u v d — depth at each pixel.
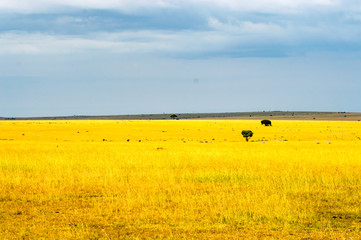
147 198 18.61
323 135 103.50
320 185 22.50
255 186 21.86
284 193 19.47
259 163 32.44
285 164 31.95
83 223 14.60
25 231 13.55
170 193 19.91
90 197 19.42
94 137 93.62
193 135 102.94
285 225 14.17
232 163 32.94
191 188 21.53
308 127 143.38
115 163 33.03
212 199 18.25
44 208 17.08
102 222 14.72
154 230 13.78
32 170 29.16
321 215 15.78
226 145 57.59
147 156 38.03
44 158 36.03
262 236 13.12
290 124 168.38
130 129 123.31
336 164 32.00
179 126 143.75
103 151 44.72
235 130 122.88
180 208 16.70
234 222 14.63
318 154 39.97
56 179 24.02
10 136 93.62
